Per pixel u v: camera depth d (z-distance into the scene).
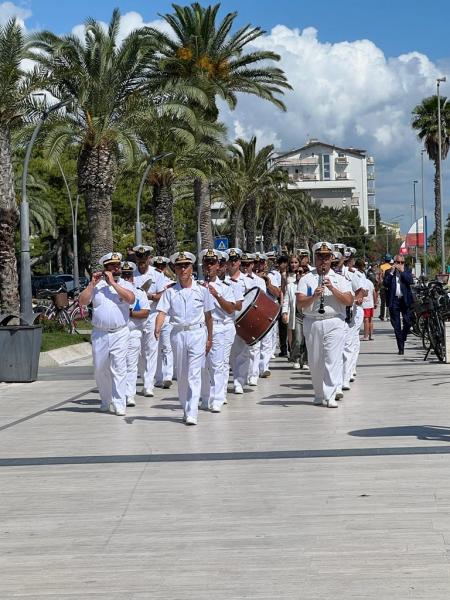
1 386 18.56
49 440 12.04
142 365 16.42
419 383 16.70
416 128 77.81
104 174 33.25
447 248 98.38
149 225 79.31
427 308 21.47
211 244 45.19
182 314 12.93
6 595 6.22
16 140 32.78
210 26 40.28
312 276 13.98
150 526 7.81
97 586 6.36
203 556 6.95
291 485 9.02
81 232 80.50
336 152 181.12
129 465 10.27
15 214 27.44
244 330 15.00
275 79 43.09
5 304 27.36
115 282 14.04
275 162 66.75
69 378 19.88
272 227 90.69
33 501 8.80
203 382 14.46
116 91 32.47
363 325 29.16
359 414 13.21
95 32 31.84
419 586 6.09
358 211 175.38
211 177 45.03
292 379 18.14
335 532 7.40
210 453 10.75
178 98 35.50
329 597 5.96
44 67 28.84
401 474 9.28
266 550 7.02
